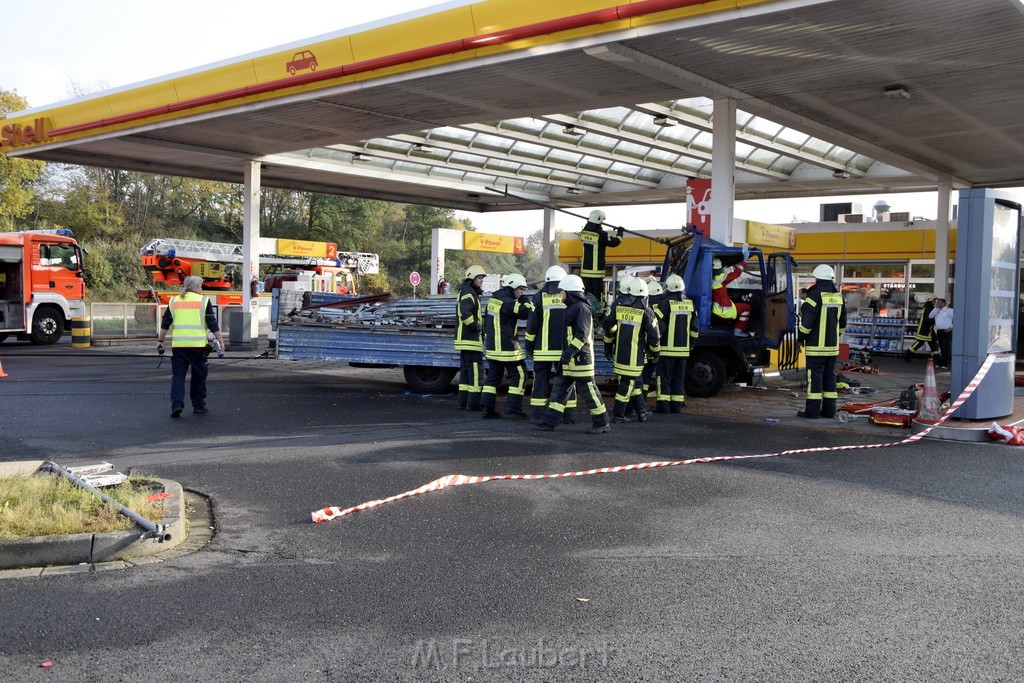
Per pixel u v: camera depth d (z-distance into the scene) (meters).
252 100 16.06
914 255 23.97
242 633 4.27
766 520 6.45
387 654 4.04
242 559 5.44
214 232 57.12
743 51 12.26
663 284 14.49
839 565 5.41
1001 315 11.14
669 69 12.97
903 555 5.63
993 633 4.34
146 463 8.18
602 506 6.80
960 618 4.54
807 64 12.94
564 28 11.56
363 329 13.77
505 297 11.30
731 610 4.63
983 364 10.78
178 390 11.07
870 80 13.83
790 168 23.80
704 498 7.10
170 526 5.70
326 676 3.81
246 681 3.75
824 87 14.34
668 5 10.68
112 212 48.78
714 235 14.80
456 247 30.72
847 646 4.17
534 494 7.16
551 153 22.73
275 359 19.70
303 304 15.73
